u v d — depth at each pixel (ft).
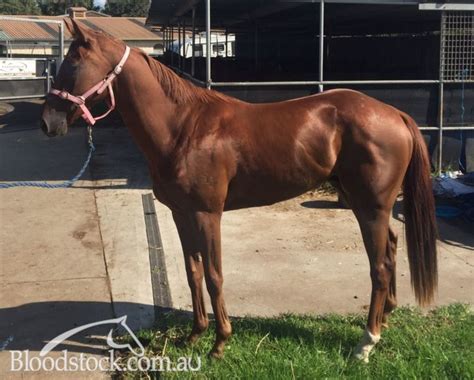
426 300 11.18
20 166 29.78
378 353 11.14
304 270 15.84
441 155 25.18
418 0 24.64
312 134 10.68
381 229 10.86
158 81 10.58
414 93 24.85
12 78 42.55
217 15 46.50
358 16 37.86
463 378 10.08
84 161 31.04
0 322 13.12
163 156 10.55
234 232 19.19
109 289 14.96
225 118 10.63
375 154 10.57
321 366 10.32
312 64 56.49
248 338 11.64
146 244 18.35
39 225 20.24
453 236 18.63
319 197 23.32
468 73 24.99
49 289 14.94
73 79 10.21
